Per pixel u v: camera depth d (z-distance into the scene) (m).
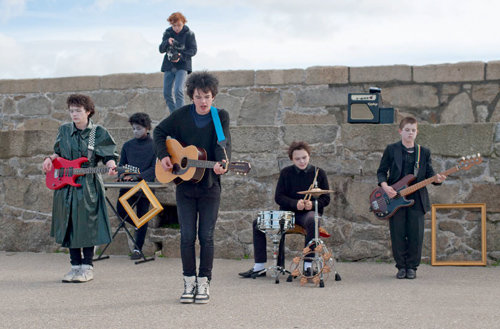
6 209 7.83
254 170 7.17
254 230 5.84
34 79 9.52
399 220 5.78
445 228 6.71
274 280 5.64
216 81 4.55
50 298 4.78
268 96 8.82
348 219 6.92
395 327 3.74
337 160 7.02
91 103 5.67
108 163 5.56
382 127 6.88
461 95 8.21
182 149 4.59
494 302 4.51
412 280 5.62
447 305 4.40
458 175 6.69
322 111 8.66
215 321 3.93
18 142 7.82
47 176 5.62
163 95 8.71
